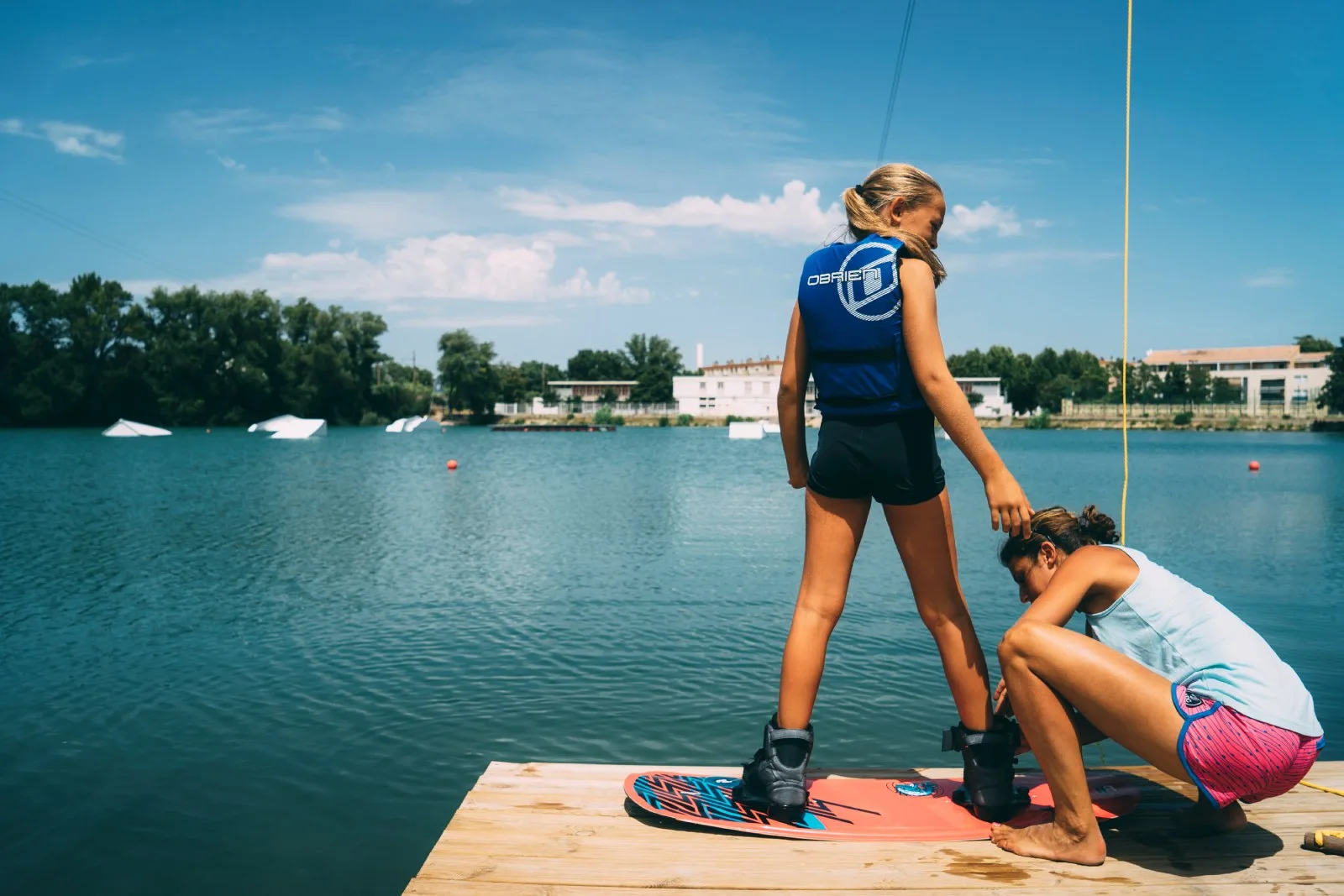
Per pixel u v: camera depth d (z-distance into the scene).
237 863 4.58
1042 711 2.65
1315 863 2.66
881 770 3.53
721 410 122.56
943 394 2.77
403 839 4.86
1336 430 93.50
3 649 8.78
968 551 15.27
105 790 5.46
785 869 2.60
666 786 3.09
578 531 18.23
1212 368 135.88
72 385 81.94
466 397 120.38
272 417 96.12
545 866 2.60
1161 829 2.90
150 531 17.92
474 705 7.12
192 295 91.56
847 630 9.63
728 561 14.34
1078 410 115.94
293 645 8.97
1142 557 2.80
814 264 2.95
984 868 2.62
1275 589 12.04
